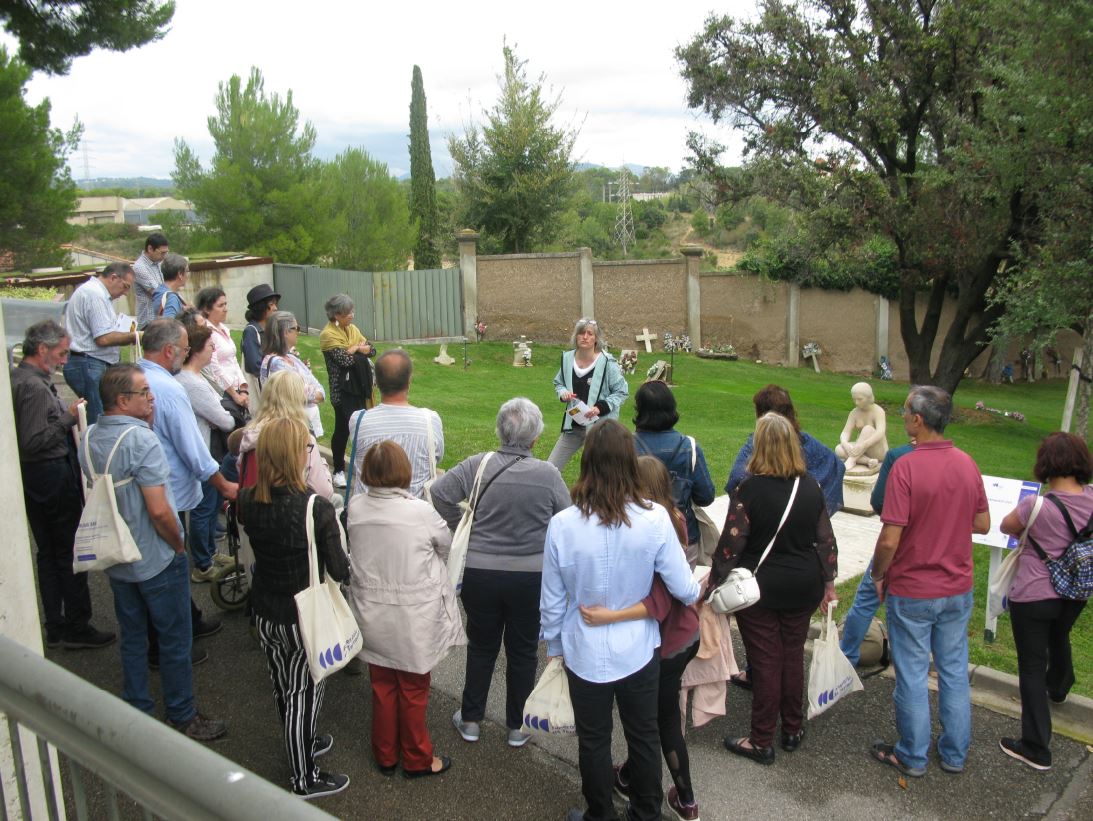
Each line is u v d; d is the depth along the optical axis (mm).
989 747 4562
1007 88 13008
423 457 4855
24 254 21156
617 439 3494
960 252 17766
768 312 27266
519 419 4242
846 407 20000
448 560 4191
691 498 4711
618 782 4113
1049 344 12344
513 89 30594
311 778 3969
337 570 3830
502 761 4352
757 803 4086
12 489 2857
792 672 4422
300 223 29688
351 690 5043
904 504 4133
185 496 4844
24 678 1917
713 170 20672
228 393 6754
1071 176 11672
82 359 6879
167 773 1490
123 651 4297
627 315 26297
